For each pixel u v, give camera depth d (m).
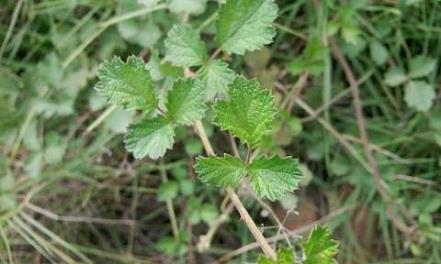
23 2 0.49
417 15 0.48
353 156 0.50
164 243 0.50
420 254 0.49
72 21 0.50
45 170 0.49
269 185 0.33
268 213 0.46
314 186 0.51
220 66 0.38
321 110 0.49
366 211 0.50
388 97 0.50
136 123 0.35
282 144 0.48
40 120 0.50
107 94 0.34
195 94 0.35
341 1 0.48
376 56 0.49
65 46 0.49
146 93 0.35
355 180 0.50
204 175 0.33
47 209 0.51
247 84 0.32
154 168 0.50
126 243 0.52
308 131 0.50
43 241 0.49
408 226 0.50
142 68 0.34
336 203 0.50
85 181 0.50
